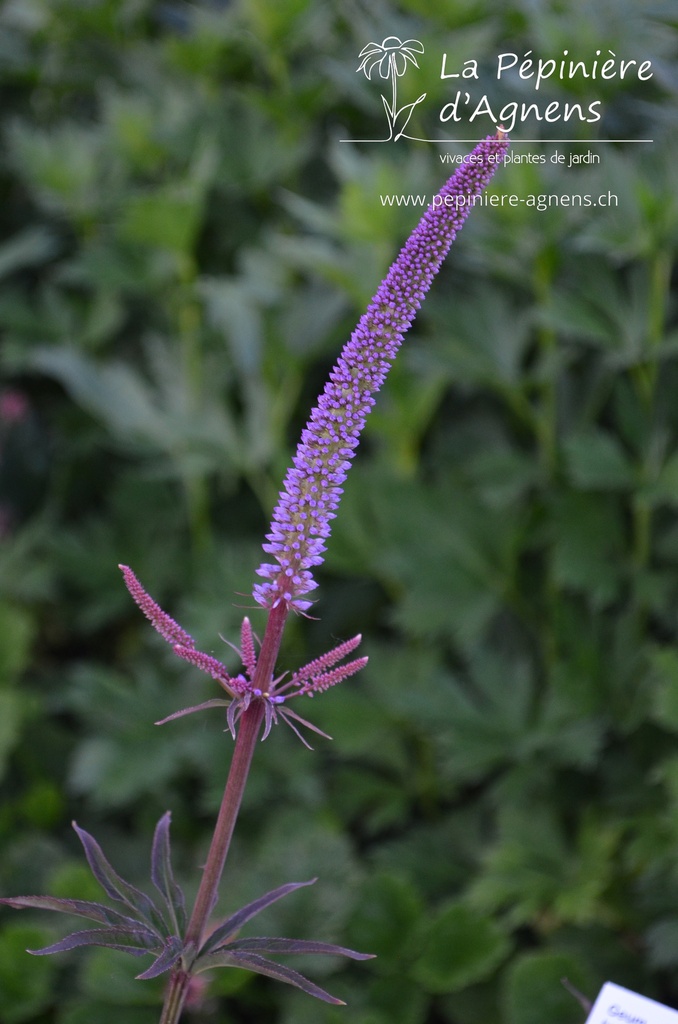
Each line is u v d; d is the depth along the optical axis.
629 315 1.34
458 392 1.60
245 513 1.73
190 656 0.93
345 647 0.94
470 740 1.36
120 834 1.53
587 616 1.43
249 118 1.69
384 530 1.44
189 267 1.58
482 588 1.44
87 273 1.62
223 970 1.23
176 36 1.84
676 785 1.22
